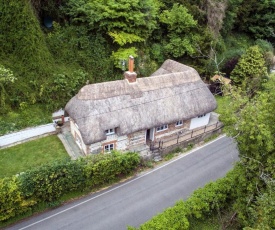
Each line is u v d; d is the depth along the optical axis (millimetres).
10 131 24906
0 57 26062
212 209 20250
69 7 31047
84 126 23109
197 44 36562
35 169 19562
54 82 27406
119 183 23297
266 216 14844
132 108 25000
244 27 51062
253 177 17375
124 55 30766
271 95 17047
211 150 27906
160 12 37656
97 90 24500
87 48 30703
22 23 26203
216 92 37156
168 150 26781
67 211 20438
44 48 27859
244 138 16516
